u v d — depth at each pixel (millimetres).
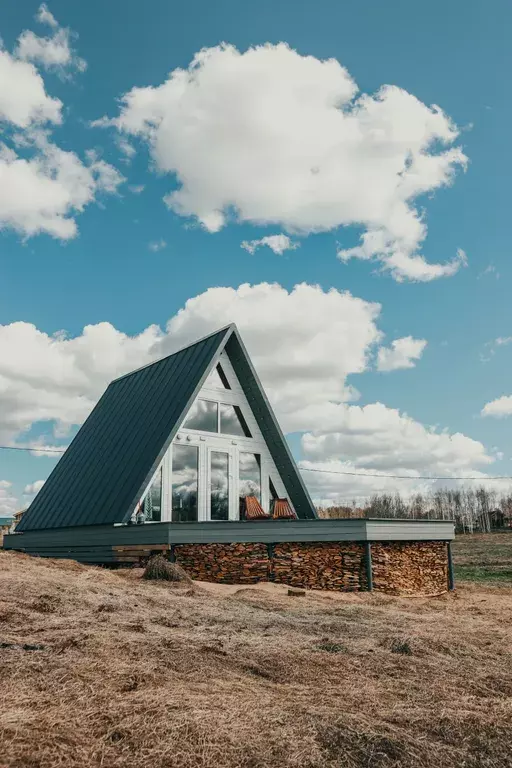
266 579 17031
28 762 3697
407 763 4414
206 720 4539
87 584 11039
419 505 105250
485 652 8180
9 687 4836
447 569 19156
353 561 16750
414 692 5996
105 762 3861
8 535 25453
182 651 6480
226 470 21938
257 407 22891
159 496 19938
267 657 6656
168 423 20094
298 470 22906
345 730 4734
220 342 21594
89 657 5824
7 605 8016
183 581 14031
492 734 5074
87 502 21016
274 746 4328
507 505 97000
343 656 7086
